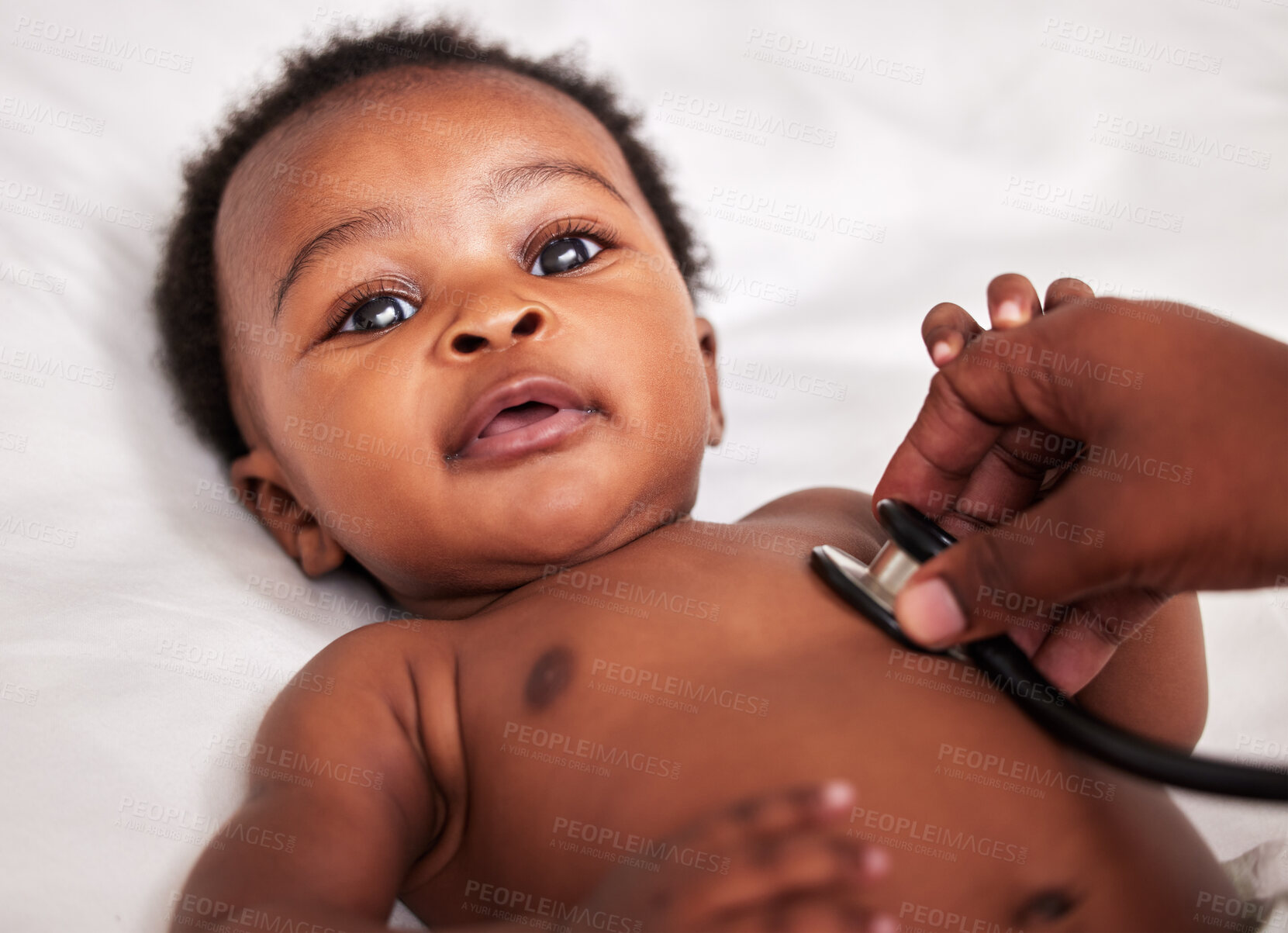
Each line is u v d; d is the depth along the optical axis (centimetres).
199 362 141
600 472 107
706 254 185
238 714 105
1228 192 199
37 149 164
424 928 99
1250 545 77
